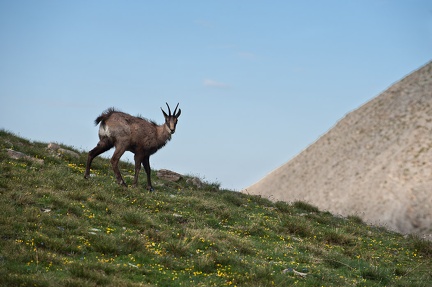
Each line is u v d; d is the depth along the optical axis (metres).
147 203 39.28
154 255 28.58
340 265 33.38
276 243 36.47
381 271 32.03
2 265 23.00
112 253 27.89
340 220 47.59
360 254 37.31
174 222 36.59
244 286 25.58
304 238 39.78
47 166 43.94
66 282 21.98
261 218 42.59
